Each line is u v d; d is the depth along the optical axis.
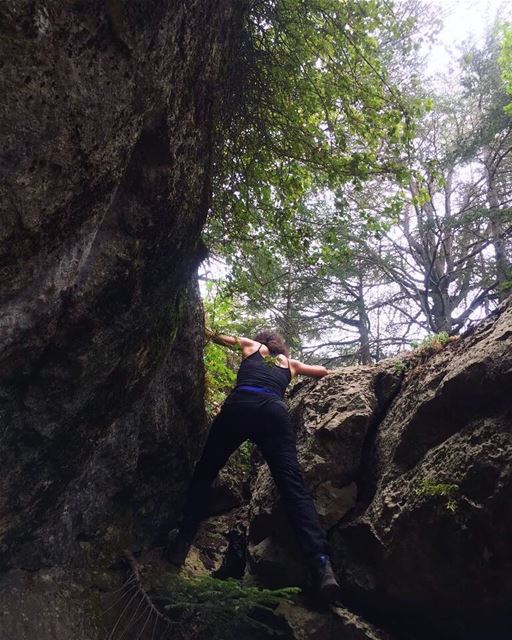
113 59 1.81
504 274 9.34
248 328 5.93
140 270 2.44
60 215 1.84
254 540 3.69
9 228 1.67
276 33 3.44
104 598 3.15
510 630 2.87
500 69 11.02
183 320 3.64
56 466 2.64
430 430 3.17
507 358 2.83
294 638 3.10
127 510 3.59
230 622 3.22
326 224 4.19
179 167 2.39
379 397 3.83
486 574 2.67
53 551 2.96
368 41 3.53
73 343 2.30
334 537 3.37
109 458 3.23
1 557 2.66
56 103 1.65
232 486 4.49
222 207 3.95
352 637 3.07
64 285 2.05
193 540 4.00
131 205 2.27
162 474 3.82
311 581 3.33
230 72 3.24
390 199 4.01
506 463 2.64
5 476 2.40
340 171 3.87
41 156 1.66
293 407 4.23
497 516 2.62
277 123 3.75
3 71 1.49
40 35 1.55
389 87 3.70
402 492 3.09
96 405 2.68
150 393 3.46
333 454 3.60
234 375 4.75
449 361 3.37
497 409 2.85
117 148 1.97
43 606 2.79
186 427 3.97
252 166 3.85
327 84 3.71
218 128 3.42
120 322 2.49
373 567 3.13
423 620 3.10
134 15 1.82
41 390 2.32
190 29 2.19
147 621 3.12
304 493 3.30
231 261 4.30
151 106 2.08
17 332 1.99
